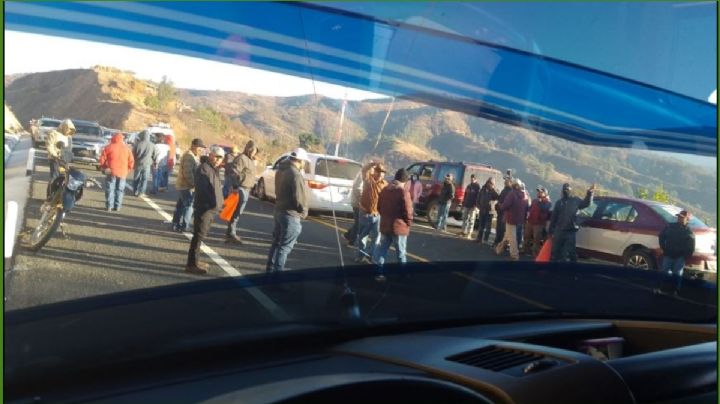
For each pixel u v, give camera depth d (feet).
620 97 19.43
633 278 15.56
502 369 8.38
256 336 9.10
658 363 8.41
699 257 20.99
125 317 9.20
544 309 12.23
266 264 12.30
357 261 13.50
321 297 11.37
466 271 14.28
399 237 16.21
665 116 20.45
